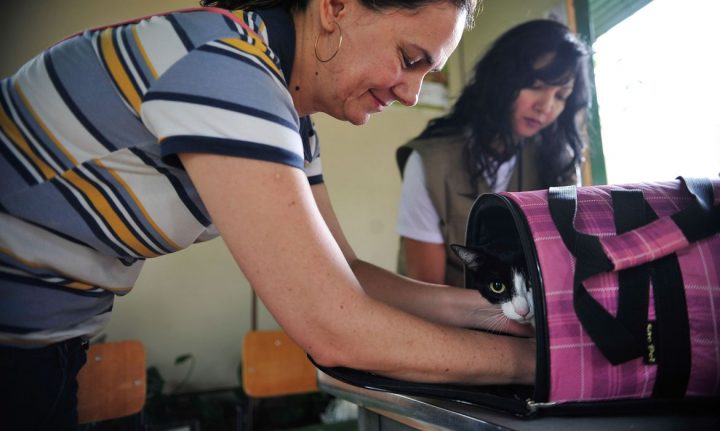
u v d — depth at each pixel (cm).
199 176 41
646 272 46
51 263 47
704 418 45
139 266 56
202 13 46
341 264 44
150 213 47
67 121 45
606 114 156
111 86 44
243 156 40
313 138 72
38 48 238
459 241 145
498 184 144
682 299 45
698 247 47
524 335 66
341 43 51
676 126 132
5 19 234
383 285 71
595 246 45
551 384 44
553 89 135
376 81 52
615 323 44
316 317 42
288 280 41
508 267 85
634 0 145
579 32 162
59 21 242
